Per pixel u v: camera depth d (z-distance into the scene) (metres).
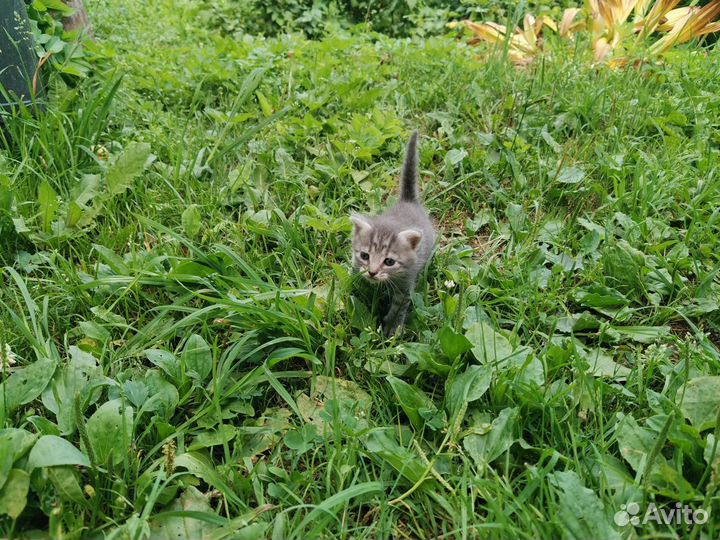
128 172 0.60
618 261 0.56
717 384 0.39
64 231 0.56
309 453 0.40
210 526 0.34
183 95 0.88
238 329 0.48
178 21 1.50
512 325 0.52
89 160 0.67
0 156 0.60
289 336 0.47
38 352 0.43
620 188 0.66
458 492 0.36
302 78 0.91
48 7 0.75
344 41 1.10
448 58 1.03
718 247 0.60
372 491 0.37
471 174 0.69
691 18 1.07
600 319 0.53
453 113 0.84
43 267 0.53
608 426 0.40
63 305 0.51
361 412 0.42
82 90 0.74
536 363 0.43
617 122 0.79
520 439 0.39
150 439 0.40
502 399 0.41
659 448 0.33
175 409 0.42
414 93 0.88
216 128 0.79
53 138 0.64
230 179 0.67
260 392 0.43
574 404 0.40
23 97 0.67
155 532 0.34
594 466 0.37
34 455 0.33
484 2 1.53
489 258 0.60
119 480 0.35
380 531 0.35
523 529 0.33
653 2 1.20
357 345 0.47
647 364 0.46
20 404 0.39
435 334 0.49
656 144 0.78
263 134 0.77
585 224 0.62
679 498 0.33
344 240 0.62
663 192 0.66
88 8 1.23
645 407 0.42
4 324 0.47
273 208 0.63
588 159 0.74
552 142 0.74
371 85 0.94
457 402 0.41
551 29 1.18
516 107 0.82
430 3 1.68
